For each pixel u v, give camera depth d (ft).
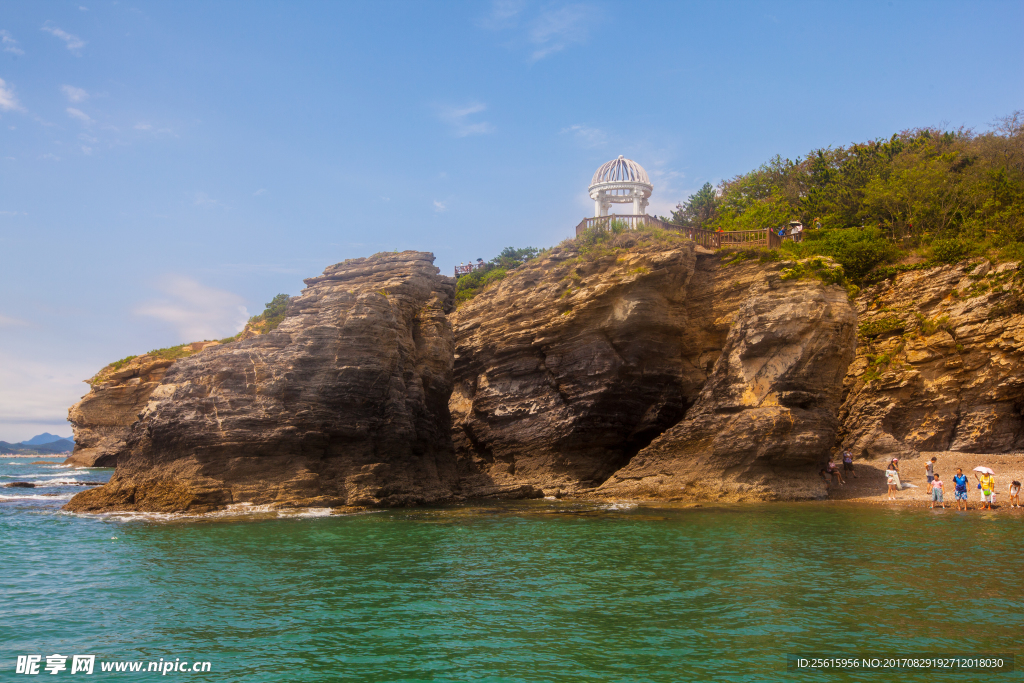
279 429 95.40
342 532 74.64
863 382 133.80
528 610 44.98
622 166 167.63
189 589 50.47
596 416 132.57
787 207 166.40
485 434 151.23
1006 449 120.67
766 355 112.27
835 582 50.39
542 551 63.87
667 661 35.99
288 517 85.61
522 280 150.30
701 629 40.75
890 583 49.73
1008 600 45.06
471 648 38.24
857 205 162.61
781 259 121.70
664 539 69.36
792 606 44.68
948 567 54.24
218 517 85.05
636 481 118.32
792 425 105.81
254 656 37.29
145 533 73.15
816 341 109.70
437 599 47.73
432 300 127.54
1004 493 99.14
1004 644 37.50
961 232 142.10
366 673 35.01
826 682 33.04
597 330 131.95
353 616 43.98
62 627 41.91
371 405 104.01
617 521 82.74
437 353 124.36
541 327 141.08
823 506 95.40
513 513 91.50
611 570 55.72
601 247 135.85
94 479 169.48
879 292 140.77
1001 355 118.73
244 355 100.12
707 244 134.21
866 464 119.85
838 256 144.66
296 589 50.44
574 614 44.04
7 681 33.91
